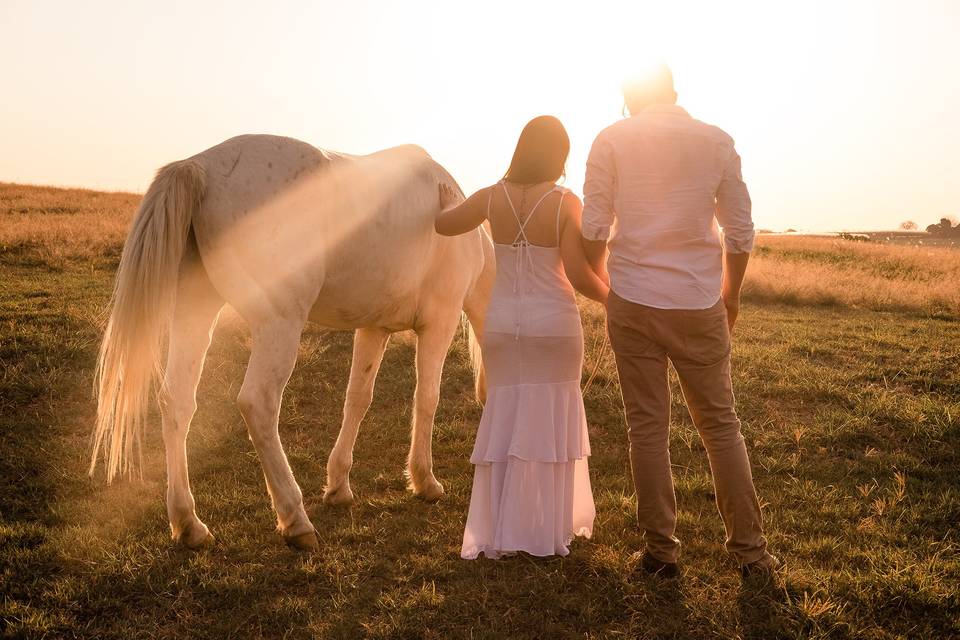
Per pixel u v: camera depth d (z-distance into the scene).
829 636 2.62
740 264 2.78
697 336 2.80
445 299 3.84
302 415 5.32
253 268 2.97
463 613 2.77
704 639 2.64
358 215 3.20
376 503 3.89
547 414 3.09
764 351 7.57
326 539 3.41
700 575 3.05
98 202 19.73
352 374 3.84
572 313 3.14
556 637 2.64
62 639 2.55
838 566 3.17
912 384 6.38
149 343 2.81
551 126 3.06
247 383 3.02
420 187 3.56
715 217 2.87
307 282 3.06
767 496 3.99
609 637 2.64
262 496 3.91
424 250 3.59
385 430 5.09
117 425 2.84
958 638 2.62
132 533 3.40
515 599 2.88
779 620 2.70
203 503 3.78
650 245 2.77
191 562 3.07
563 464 3.14
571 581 3.02
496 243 3.19
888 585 2.90
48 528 3.43
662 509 2.98
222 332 7.07
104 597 2.79
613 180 2.82
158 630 2.63
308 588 2.95
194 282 3.11
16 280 9.30
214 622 2.70
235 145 3.05
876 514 3.75
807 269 15.80
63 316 7.18
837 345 8.09
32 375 5.44
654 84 2.85
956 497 3.91
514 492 3.08
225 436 4.84
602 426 5.30
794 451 4.77
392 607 2.79
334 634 2.61
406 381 6.09
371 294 3.41
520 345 3.10
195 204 2.91
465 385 6.12
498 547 3.09
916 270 17.98
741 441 2.99
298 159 3.08
